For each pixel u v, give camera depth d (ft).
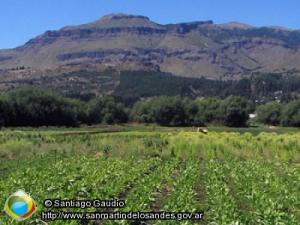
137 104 465.06
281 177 95.96
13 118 361.71
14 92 376.89
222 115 449.48
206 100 466.29
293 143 145.28
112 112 442.91
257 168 103.96
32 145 151.74
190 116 453.58
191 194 72.28
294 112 453.99
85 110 425.69
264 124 474.90
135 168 99.35
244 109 450.71
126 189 81.15
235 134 171.94
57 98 395.75
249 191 75.05
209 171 98.94
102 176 83.71
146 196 68.95
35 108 375.86
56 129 338.75
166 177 89.40
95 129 344.28
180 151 137.59
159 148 144.66
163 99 457.27
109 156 134.10
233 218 58.54
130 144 152.76
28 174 85.71
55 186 74.43
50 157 125.18
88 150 145.38
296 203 69.67
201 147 139.95
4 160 124.26
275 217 60.03
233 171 98.12
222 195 70.13
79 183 74.49
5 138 177.78
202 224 60.23
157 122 452.76
